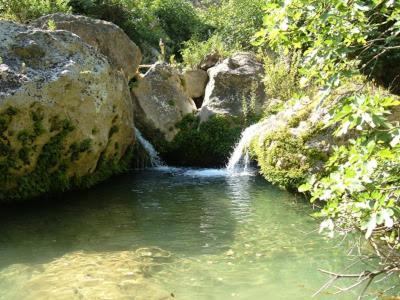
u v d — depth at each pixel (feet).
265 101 40.34
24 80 25.55
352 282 16.33
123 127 33.35
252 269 17.63
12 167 25.86
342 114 9.92
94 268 16.88
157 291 15.20
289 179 27.48
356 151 10.18
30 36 28.04
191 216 24.30
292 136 28.25
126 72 39.63
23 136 25.54
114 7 54.03
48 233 21.57
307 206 25.61
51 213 24.72
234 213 24.71
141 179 33.32
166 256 18.78
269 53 45.85
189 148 39.83
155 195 28.60
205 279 16.66
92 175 31.22
